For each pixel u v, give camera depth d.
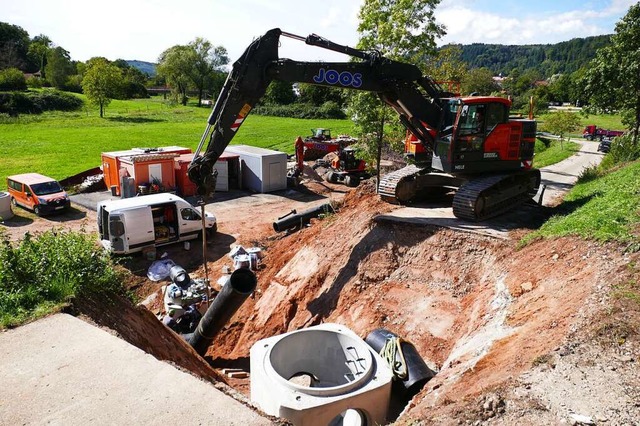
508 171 13.57
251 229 20.88
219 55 107.19
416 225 12.22
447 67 31.42
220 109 11.23
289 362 8.56
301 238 16.09
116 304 8.30
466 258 11.11
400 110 13.13
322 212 19.80
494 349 6.83
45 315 6.91
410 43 18.89
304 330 8.65
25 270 7.57
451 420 4.92
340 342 8.62
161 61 109.06
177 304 13.59
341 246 13.28
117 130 62.66
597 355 5.49
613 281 6.88
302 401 6.52
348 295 11.90
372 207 14.38
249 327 12.90
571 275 7.97
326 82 11.72
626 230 8.48
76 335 6.40
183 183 26.02
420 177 14.21
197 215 18.58
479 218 12.41
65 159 39.19
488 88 57.09
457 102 12.41
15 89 87.06
